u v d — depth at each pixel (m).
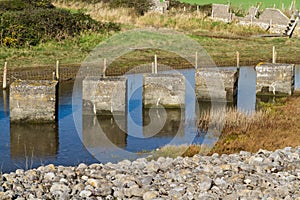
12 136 22.12
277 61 42.22
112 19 50.62
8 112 25.97
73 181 14.42
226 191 13.62
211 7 59.66
